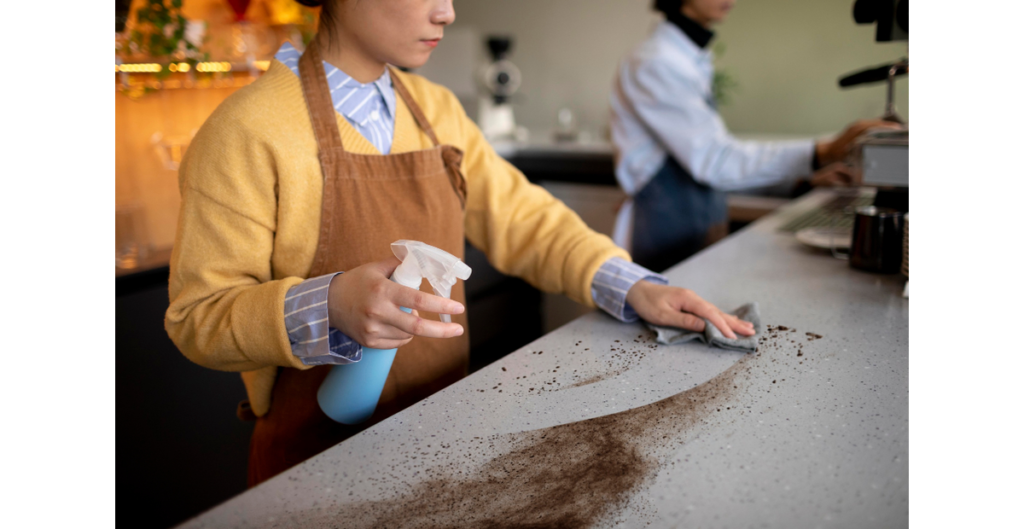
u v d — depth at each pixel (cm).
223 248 76
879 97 301
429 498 53
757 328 87
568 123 341
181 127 182
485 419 65
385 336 65
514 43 390
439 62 335
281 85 80
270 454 90
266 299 70
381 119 88
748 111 334
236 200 76
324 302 67
